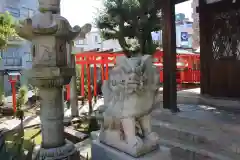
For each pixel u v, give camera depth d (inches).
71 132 209.8
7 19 288.0
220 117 163.5
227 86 221.3
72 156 115.6
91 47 861.2
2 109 318.3
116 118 113.5
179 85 409.1
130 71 100.7
